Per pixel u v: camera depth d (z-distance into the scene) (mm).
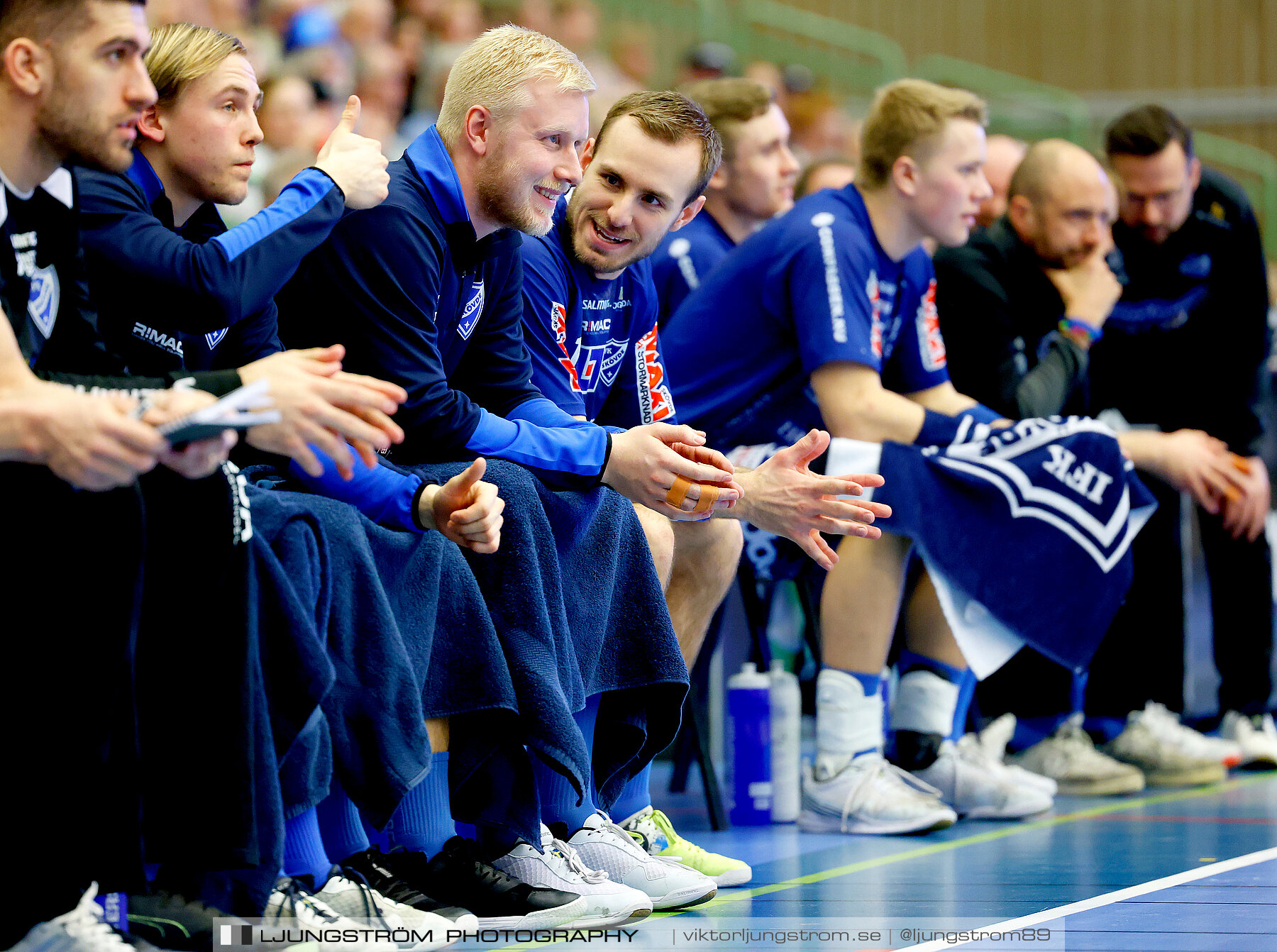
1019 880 9070
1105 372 15883
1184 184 14898
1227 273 15305
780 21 34062
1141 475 14875
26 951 5848
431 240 8531
